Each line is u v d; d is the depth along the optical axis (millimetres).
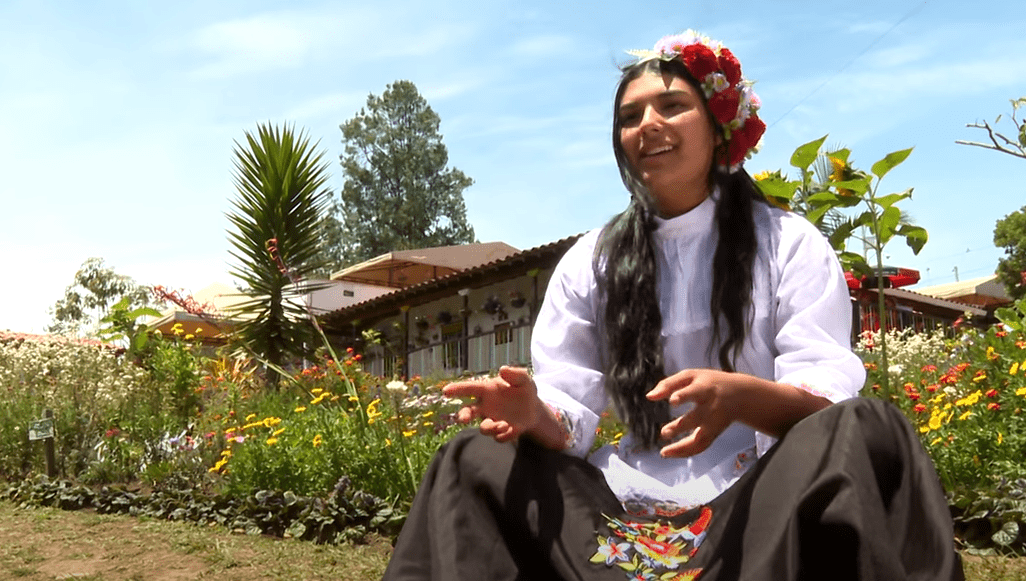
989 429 4891
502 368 1485
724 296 1736
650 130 1784
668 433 1404
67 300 33219
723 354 1737
